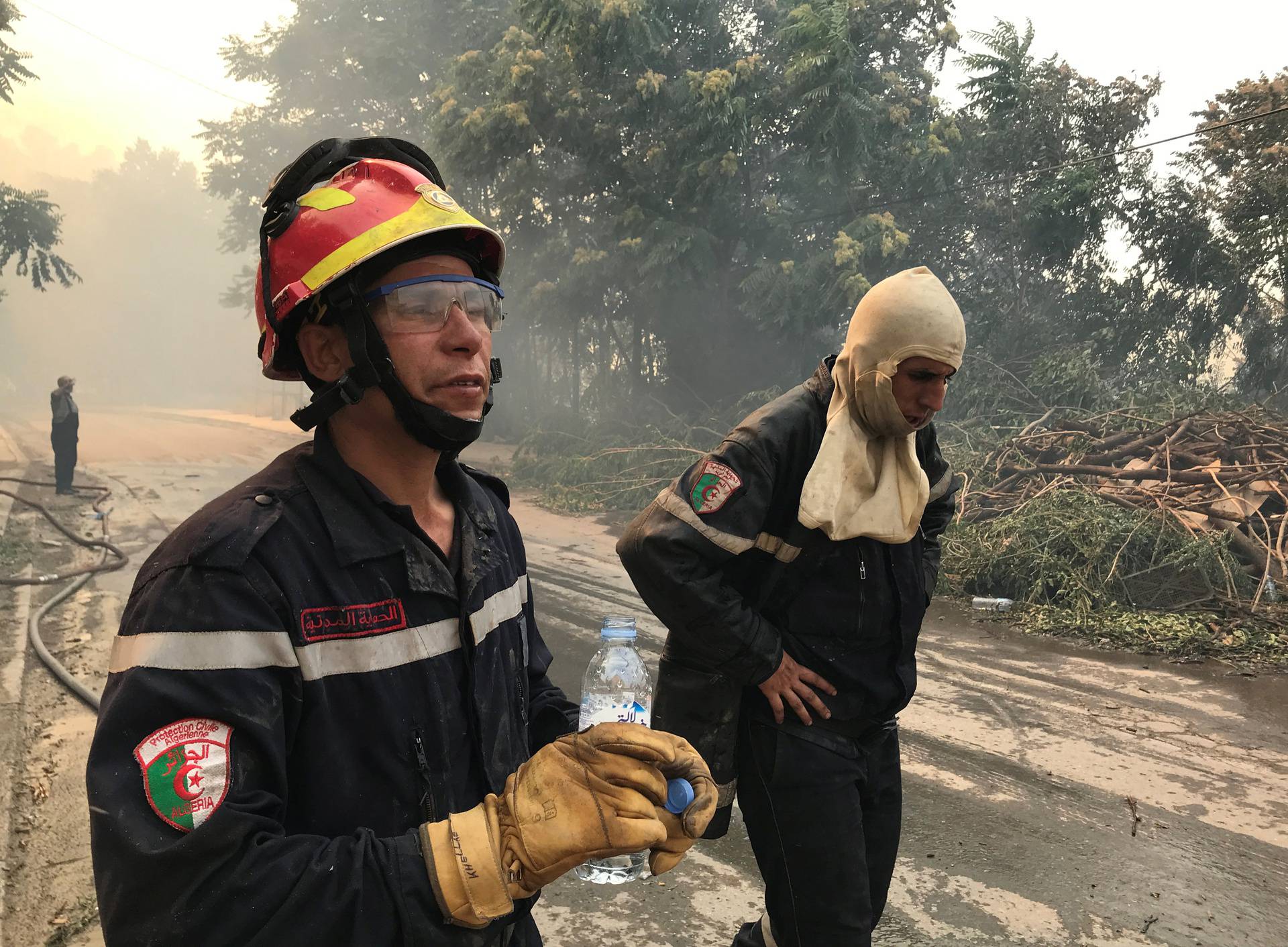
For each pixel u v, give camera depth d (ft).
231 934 2.49
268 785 2.81
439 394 3.16
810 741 6.24
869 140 47.19
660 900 9.84
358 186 3.21
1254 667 18.15
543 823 2.85
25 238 61.11
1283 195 48.32
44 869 10.07
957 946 9.01
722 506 6.10
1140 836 11.21
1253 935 9.21
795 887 6.28
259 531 2.92
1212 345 54.29
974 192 52.26
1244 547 23.73
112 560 26.61
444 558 3.35
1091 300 53.72
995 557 23.77
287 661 2.87
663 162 48.03
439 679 3.26
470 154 50.65
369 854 2.75
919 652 19.20
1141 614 21.61
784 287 46.70
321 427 3.36
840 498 6.12
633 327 58.03
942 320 5.97
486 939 2.92
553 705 4.40
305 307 3.18
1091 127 52.70
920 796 12.26
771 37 54.70
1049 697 16.33
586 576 26.32
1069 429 32.24
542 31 47.50
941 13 53.47
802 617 6.33
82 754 13.05
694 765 3.10
